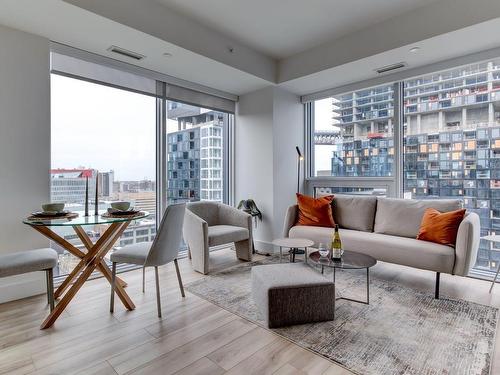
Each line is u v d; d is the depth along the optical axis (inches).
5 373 62.2
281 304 80.6
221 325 82.4
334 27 126.0
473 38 109.9
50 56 108.3
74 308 92.5
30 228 103.7
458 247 97.5
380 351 69.6
